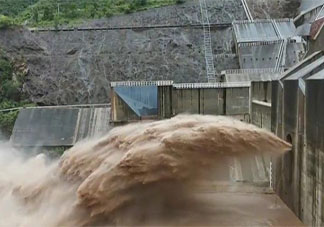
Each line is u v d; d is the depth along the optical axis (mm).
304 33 46281
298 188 20859
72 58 64250
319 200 17703
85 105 55031
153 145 21453
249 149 21453
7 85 58125
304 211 19844
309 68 22109
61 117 47344
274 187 26172
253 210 22328
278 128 25297
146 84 43344
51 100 58406
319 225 17672
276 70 56281
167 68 63031
